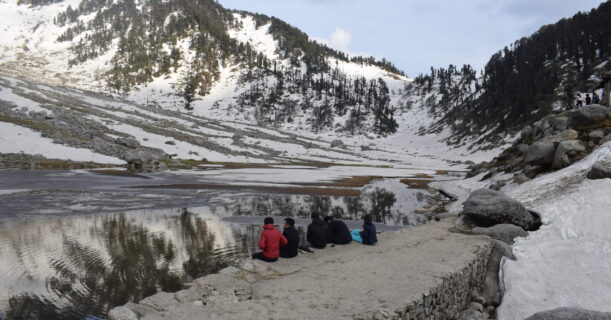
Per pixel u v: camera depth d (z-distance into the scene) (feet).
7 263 37.04
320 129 598.75
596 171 47.01
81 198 85.56
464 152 433.89
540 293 28.60
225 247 45.29
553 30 614.34
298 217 70.38
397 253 33.68
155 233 52.42
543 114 392.06
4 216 61.87
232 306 21.21
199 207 78.54
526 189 56.95
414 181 166.09
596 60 457.27
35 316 25.76
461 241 37.83
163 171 180.34
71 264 37.29
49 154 192.34
